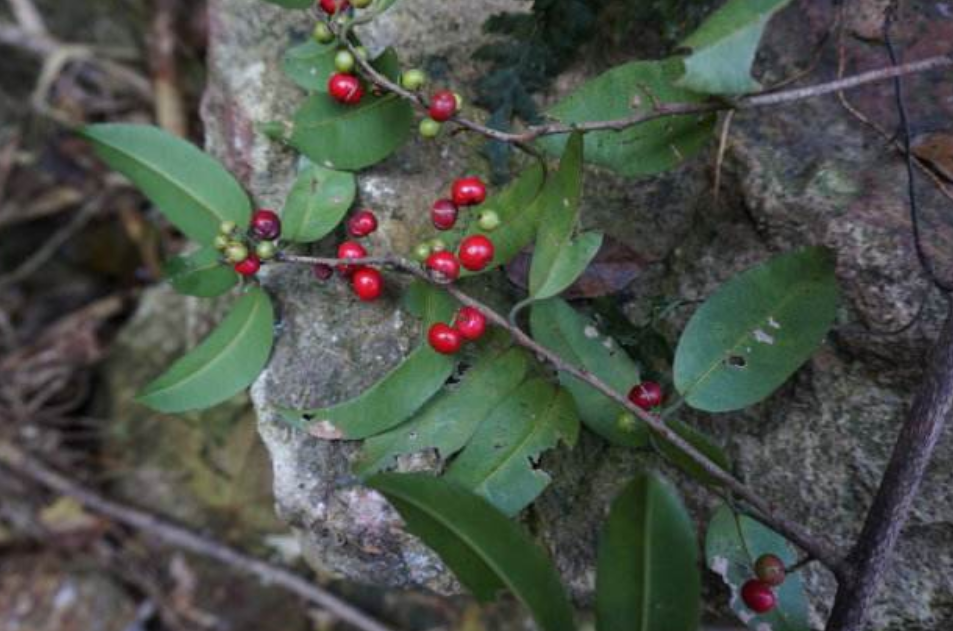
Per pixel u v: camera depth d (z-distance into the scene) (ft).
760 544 0.85
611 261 0.96
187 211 0.96
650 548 0.73
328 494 0.93
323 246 0.98
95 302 1.68
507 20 0.97
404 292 0.95
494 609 1.34
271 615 1.46
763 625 0.83
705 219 0.99
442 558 0.78
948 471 0.87
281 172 1.04
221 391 0.91
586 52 1.02
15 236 1.69
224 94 1.08
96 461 1.52
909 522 0.88
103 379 1.56
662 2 0.97
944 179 0.94
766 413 0.94
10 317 1.66
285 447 0.94
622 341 0.93
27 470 1.52
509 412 0.86
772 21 1.02
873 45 0.99
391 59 0.88
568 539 0.94
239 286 1.09
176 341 1.51
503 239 0.87
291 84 1.06
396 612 1.38
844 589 0.80
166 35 1.57
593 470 0.95
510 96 0.98
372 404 0.87
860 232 0.92
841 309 0.92
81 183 1.68
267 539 1.42
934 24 0.98
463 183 0.84
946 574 0.87
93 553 1.51
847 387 0.91
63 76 1.70
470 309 0.82
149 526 1.45
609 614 0.75
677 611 0.74
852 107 0.97
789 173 0.96
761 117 0.99
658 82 0.85
